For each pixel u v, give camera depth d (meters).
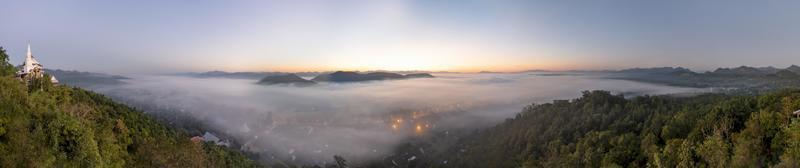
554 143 127.44
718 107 86.88
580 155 103.69
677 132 89.06
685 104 130.88
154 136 86.12
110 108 87.75
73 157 49.00
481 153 176.50
